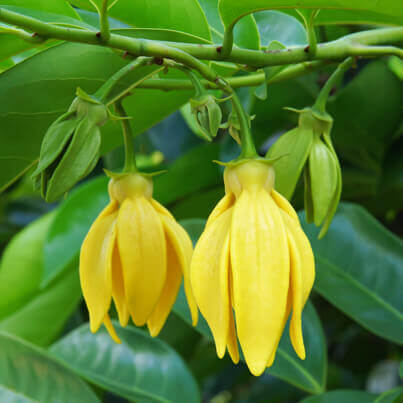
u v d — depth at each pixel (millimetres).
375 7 266
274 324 237
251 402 623
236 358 245
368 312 328
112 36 258
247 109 366
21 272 387
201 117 258
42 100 280
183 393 333
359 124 372
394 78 358
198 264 245
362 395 311
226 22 270
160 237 260
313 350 328
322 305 493
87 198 373
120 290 264
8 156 289
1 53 286
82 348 343
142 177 266
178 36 279
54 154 249
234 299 238
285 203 250
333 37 366
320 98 284
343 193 400
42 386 325
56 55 276
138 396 332
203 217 395
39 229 397
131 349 341
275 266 239
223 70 312
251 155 253
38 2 294
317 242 339
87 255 260
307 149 281
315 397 311
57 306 384
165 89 295
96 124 252
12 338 331
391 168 376
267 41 326
